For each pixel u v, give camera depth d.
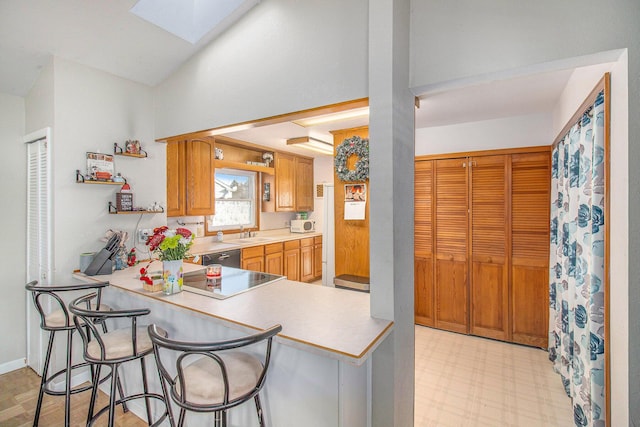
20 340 2.62
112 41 2.21
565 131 2.29
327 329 1.36
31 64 2.27
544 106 2.71
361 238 3.22
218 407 1.17
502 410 2.12
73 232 2.35
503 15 1.38
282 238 4.66
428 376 2.54
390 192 1.45
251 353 1.57
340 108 1.80
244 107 2.15
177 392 1.27
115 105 2.55
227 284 2.08
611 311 1.38
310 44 1.84
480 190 3.19
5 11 1.84
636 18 1.16
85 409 2.14
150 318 2.04
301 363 1.39
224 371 1.14
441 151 3.38
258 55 2.07
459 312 3.32
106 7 1.94
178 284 1.89
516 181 3.03
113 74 2.54
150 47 2.31
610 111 1.38
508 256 3.08
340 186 3.32
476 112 2.86
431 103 2.61
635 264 1.21
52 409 2.12
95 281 2.16
